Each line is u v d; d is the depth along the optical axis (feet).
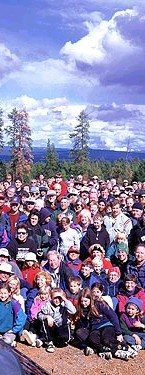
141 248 24.26
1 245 29.86
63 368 19.35
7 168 190.70
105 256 26.13
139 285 23.36
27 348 21.06
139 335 21.89
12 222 30.83
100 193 41.86
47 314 21.34
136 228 28.86
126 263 25.39
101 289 21.76
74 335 21.81
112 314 21.34
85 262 23.63
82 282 23.31
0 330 20.99
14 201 31.48
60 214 30.58
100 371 19.43
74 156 199.72
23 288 23.06
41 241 27.55
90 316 21.38
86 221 30.50
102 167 194.80
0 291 21.13
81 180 52.80
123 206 37.81
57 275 23.76
